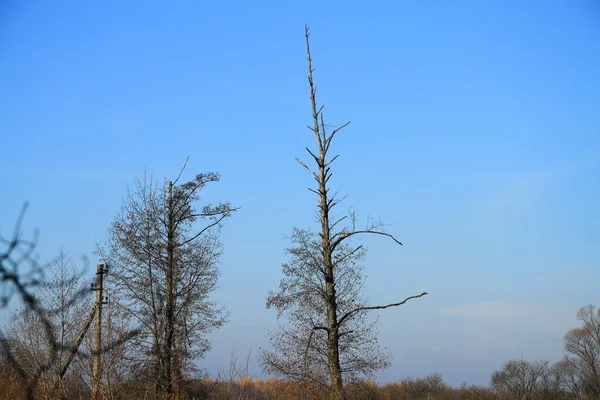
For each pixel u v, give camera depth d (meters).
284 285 25.48
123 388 17.86
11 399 10.36
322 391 24.28
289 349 24.88
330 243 25.75
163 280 29.91
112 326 16.36
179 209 30.95
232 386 22.55
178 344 28.69
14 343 12.23
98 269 21.00
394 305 24.39
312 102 26.92
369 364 24.77
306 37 27.69
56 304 13.16
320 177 26.30
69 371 15.45
